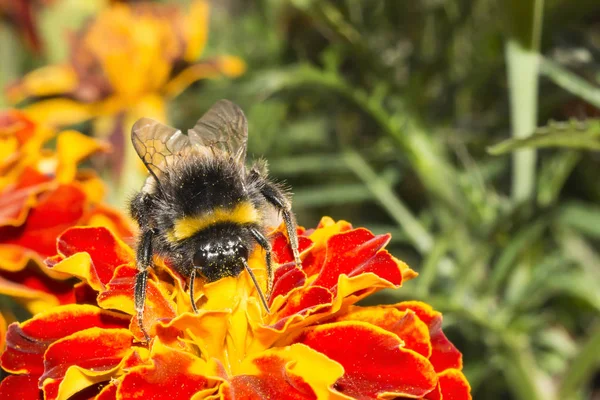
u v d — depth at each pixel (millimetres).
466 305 192
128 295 140
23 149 170
